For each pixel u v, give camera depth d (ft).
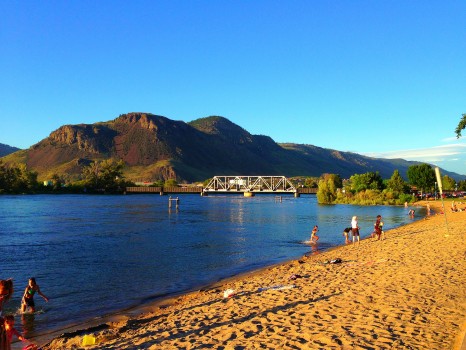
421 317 32.48
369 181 434.71
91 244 119.65
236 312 39.19
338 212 275.59
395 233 121.70
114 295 58.44
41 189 623.36
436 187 449.48
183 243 121.29
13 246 115.55
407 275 49.42
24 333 41.98
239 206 376.48
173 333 33.68
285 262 84.28
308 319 33.99
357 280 49.42
